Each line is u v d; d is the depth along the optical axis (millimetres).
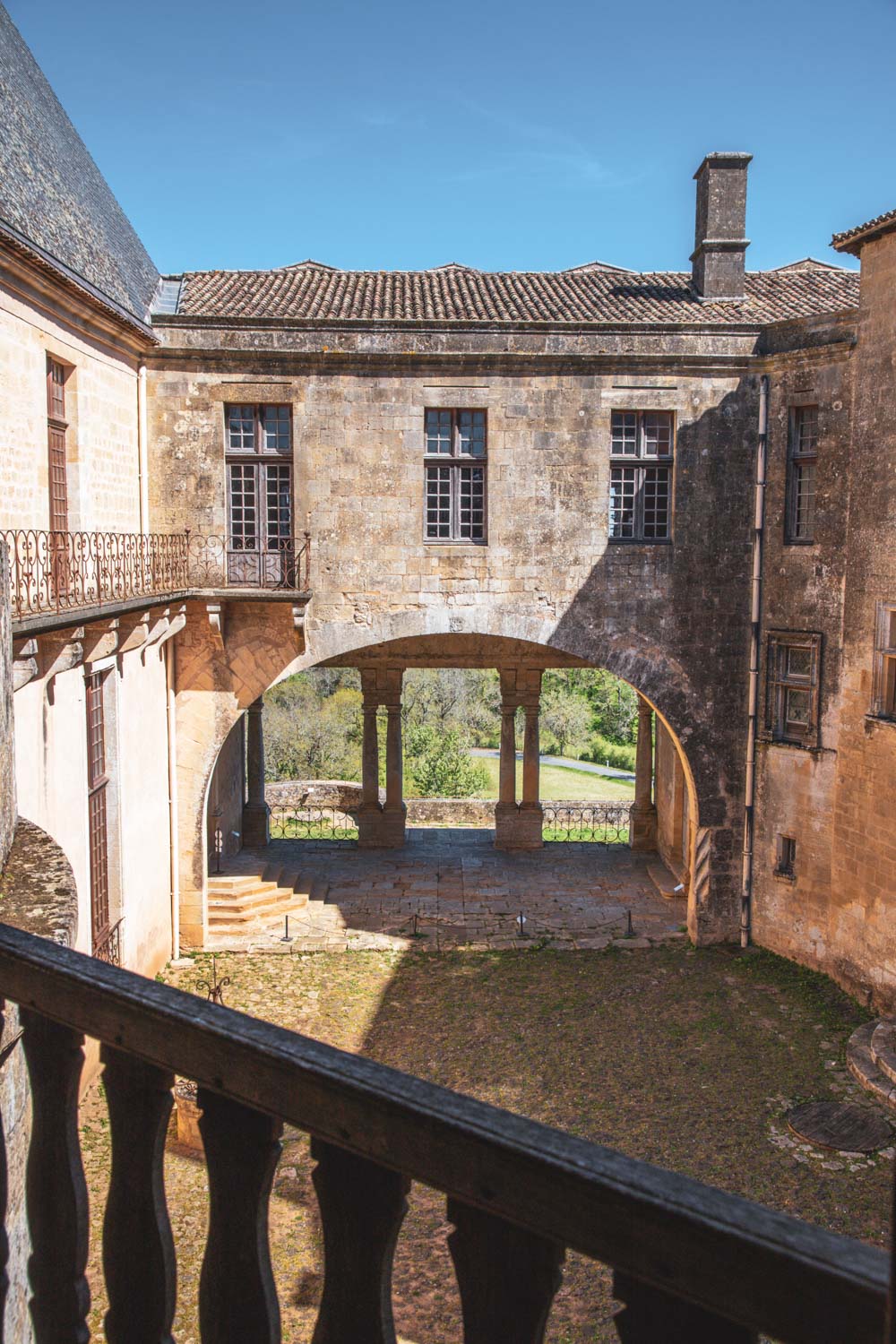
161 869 20234
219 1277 2527
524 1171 1984
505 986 19469
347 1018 18141
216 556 20281
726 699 21234
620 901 24281
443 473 20703
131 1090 2598
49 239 14484
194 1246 11383
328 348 19906
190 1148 13234
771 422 20453
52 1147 2795
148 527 20062
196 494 20141
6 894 3967
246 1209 2459
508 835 28344
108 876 17266
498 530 20672
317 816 33000
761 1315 1748
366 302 21625
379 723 41156
